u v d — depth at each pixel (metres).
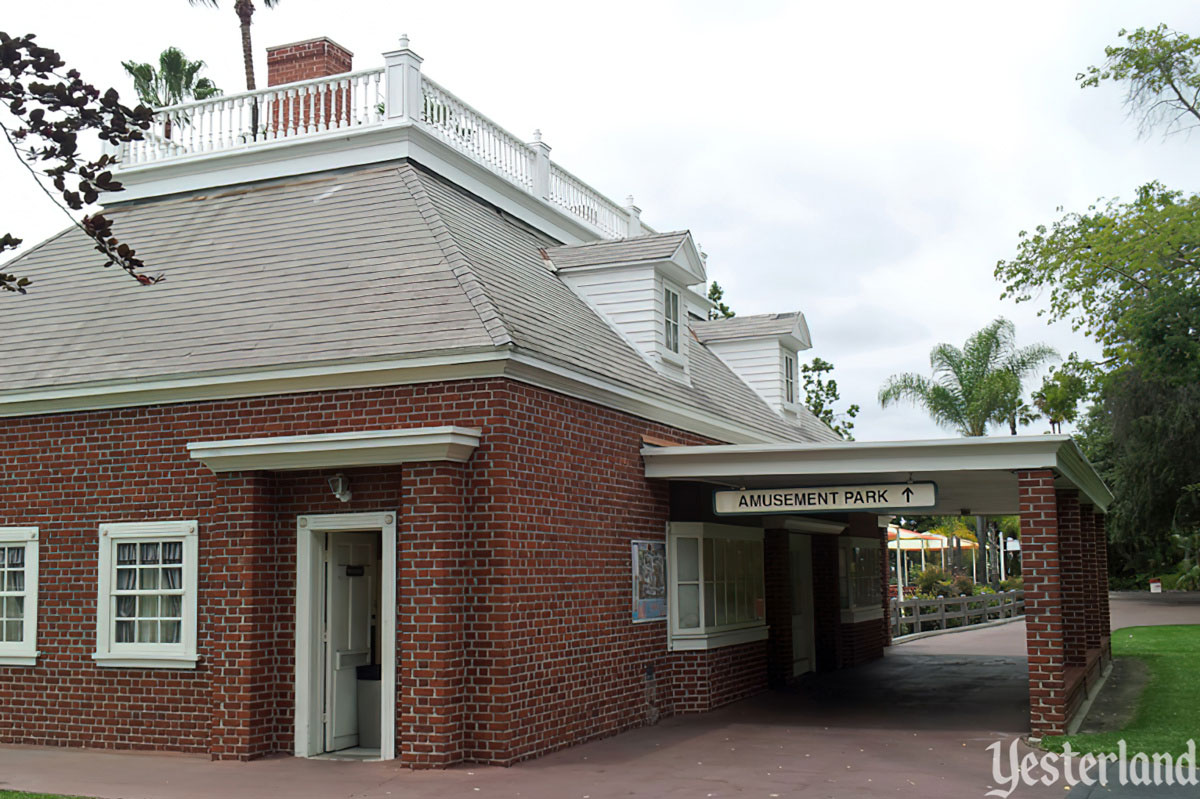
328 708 12.19
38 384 13.34
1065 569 17.56
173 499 12.77
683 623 15.60
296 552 12.24
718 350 24.31
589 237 20.52
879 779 10.63
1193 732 13.05
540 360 12.12
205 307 13.91
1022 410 50.19
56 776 11.02
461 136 17.41
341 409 12.23
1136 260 26.02
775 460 14.14
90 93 6.65
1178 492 41.62
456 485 11.46
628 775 10.83
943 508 21.08
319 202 15.80
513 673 11.41
